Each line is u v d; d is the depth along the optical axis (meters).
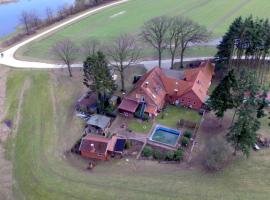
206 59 91.44
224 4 136.88
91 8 140.50
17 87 80.94
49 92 79.12
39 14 138.25
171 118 70.19
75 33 115.00
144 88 69.25
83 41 105.88
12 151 61.22
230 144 61.25
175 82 73.94
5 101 75.88
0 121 69.25
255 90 65.75
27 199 51.34
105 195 51.38
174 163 58.19
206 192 51.75
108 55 87.19
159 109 71.88
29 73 86.75
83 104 72.31
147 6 140.38
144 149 60.53
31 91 79.38
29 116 70.69
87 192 52.00
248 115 55.72
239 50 83.44
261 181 53.69
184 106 73.75
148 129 66.81
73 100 76.38
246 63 85.31
